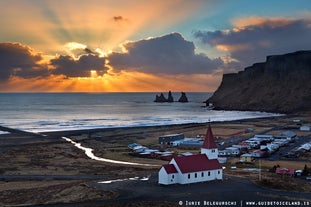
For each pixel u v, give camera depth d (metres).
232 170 108.94
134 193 73.44
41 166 124.44
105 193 73.31
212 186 79.75
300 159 140.50
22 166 124.12
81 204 67.62
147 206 64.75
